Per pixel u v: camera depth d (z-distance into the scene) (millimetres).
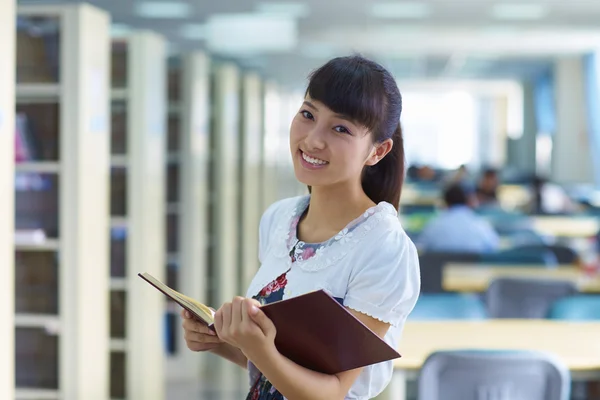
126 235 6383
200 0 12320
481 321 4488
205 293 9172
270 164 14727
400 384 3754
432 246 7859
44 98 5406
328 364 1754
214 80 9156
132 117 6371
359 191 1901
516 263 6691
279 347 1766
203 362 8133
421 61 21078
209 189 9172
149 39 6418
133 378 6367
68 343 5410
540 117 22969
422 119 36031
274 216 2096
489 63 21391
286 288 1885
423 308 5027
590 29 14797
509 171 21656
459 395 3469
